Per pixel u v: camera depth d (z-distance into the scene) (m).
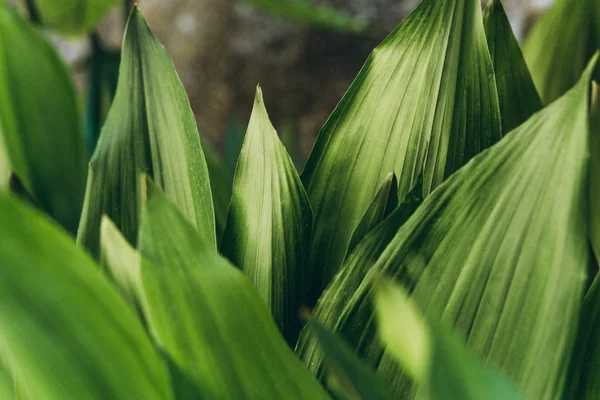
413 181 0.65
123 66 0.67
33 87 0.84
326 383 0.61
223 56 2.68
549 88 0.80
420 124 0.65
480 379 0.49
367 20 2.26
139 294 0.60
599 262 0.66
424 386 0.49
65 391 0.55
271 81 2.62
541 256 0.58
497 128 0.65
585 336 0.59
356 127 0.66
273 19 2.58
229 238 0.65
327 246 0.66
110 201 0.66
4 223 0.53
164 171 0.66
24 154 0.82
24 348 0.54
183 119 0.66
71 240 0.55
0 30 0.83
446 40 0.65
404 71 0.65
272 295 0.64
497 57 0.71
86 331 0.55
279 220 0.64
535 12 1.74
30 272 0.54
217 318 0.56
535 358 0.58
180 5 2.76
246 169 0.64
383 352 0.60
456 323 0.59
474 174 0.59
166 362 0.56
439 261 0.59
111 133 0.67
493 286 0.59
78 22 1.24
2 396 0.60
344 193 0.66
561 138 0.58
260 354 0.56
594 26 0.79
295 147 1.33
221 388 0.56
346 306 0.60
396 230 0.61
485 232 0.59
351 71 2.51
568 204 0.58
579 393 0.59
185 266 0.56
